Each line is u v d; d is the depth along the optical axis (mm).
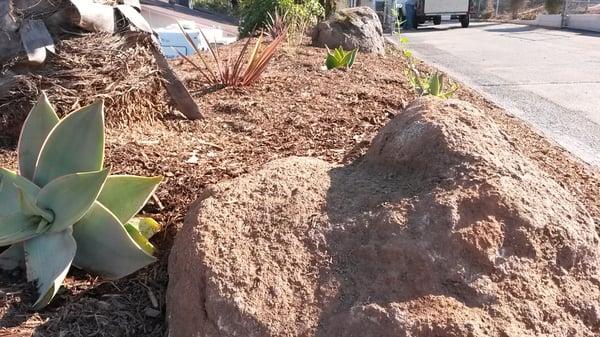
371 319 1731
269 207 2156
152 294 2283
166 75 4086
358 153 3104
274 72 6512
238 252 1975
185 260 2018
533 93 7109
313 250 1976
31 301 2160
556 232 1973
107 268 2307
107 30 3609
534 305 1806
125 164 3195
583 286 1915
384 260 1889
